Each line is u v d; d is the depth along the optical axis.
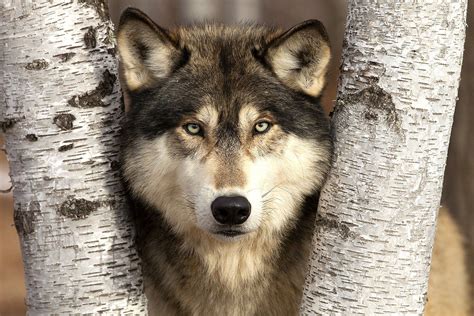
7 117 8.03
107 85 8.30
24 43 7.89
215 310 9.73
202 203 8.70
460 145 15.35
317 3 31.88
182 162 9.07
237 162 8.82
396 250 7.51
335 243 7.73
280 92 9.33
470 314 11.27
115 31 9.41
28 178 8.03
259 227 9.27
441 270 10.94
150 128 9.21
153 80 9.54
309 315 7.87
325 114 9.55
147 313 8.52
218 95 9.15
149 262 9.59
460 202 15.09
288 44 9.30
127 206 8.55
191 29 10.35
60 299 8.04
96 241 8.12
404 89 7.41
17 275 22.44
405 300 7.56
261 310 9.77
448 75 7.44
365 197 7.56
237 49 9.66
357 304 7.57
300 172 9.27
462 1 7.49
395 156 7.46
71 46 8.01
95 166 8.17
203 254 9.42
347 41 7.82
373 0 7.52
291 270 9.62
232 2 31.77
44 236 8.03
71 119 8.04
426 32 7.36
